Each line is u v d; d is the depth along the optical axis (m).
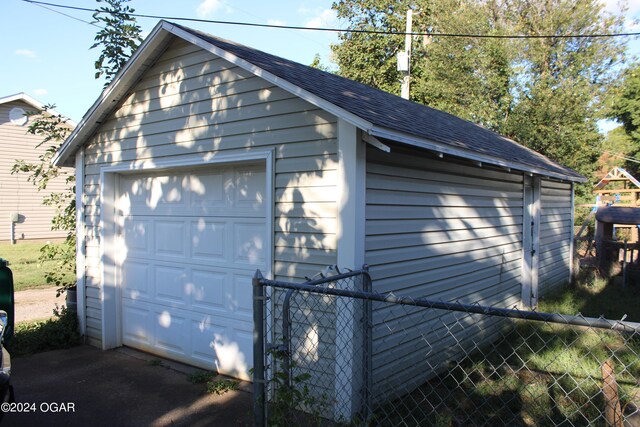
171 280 5.98
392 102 6.95
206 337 5.57
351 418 3.93
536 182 8.81
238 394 4.83
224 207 5.39
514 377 5.07
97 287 6.62
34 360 6.00
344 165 4.09
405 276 4.83
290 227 4.50
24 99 19.47
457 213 5.92
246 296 5.17
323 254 4.26
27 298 9.85
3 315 3.68
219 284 5.44
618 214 12.20
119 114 6.26
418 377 5.05
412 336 4.97
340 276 3.65
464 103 21.33
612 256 12.05
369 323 3.99
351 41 23.08
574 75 20.08
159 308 6.14
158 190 6.14
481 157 5.64
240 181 5.25
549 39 20.23
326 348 4.20
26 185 20.09
